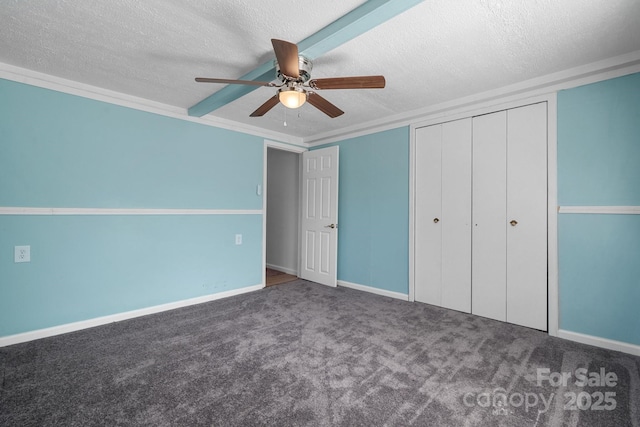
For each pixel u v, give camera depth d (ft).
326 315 9.62
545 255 8.38
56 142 8.04
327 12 5.23
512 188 8.94
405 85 8.42
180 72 7.66
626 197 7.14
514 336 8.06
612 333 7.32
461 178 9.96
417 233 11.04
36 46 6.47
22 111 7.54
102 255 8.82
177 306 10.34
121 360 6.70
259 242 12.89
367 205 12.55
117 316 9.06
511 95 8.70
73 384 5.78
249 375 6.15
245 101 9.71
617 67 7.01
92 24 5.66
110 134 8.94
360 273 12.80
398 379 6.04
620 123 7.18
